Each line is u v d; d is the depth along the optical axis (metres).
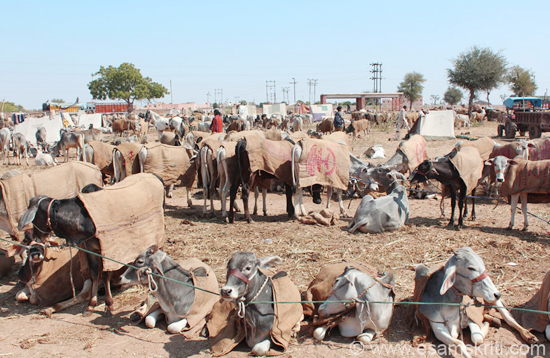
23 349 5.48
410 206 12.62
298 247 8.99
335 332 5.70
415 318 5.68
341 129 21.77
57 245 7.04
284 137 13.50
